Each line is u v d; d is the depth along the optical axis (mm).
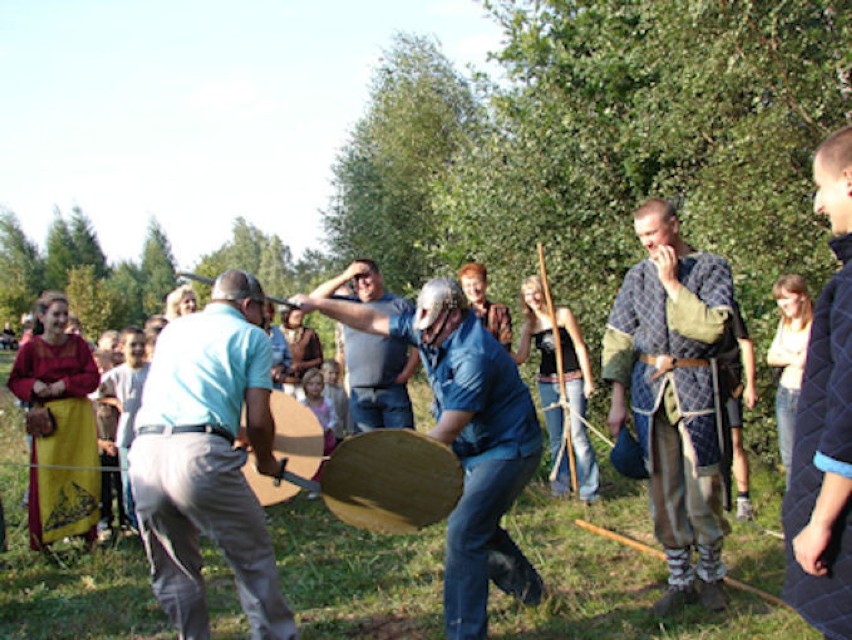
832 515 2213
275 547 6121
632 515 6508
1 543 5789
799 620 4188
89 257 65688
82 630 4633
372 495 3887
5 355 33781
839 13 7863
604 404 9609
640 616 4453
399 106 23797
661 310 4309
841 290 2260
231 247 77875
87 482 6094
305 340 8578
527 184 10211
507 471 3945
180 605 3908
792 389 5938
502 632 4332
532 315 7273
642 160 9500
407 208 22625
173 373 3791
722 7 7668
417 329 3971
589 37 10547
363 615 4699
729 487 4332
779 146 7711
